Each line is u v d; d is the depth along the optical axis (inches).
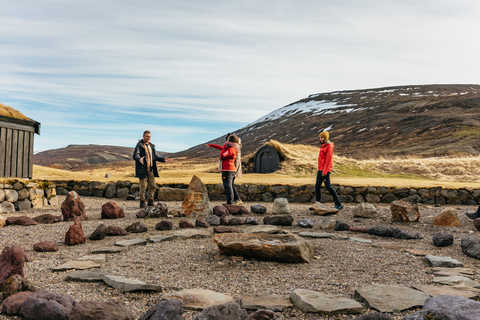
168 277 145.3
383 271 156.0
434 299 103.7
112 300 109.7
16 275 122.2
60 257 175.2
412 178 863.7
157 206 312.0
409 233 251.0
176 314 94.4
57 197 460.1
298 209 378.9
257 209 344.8
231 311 97.8
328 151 351.3
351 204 436.5
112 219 299.1
